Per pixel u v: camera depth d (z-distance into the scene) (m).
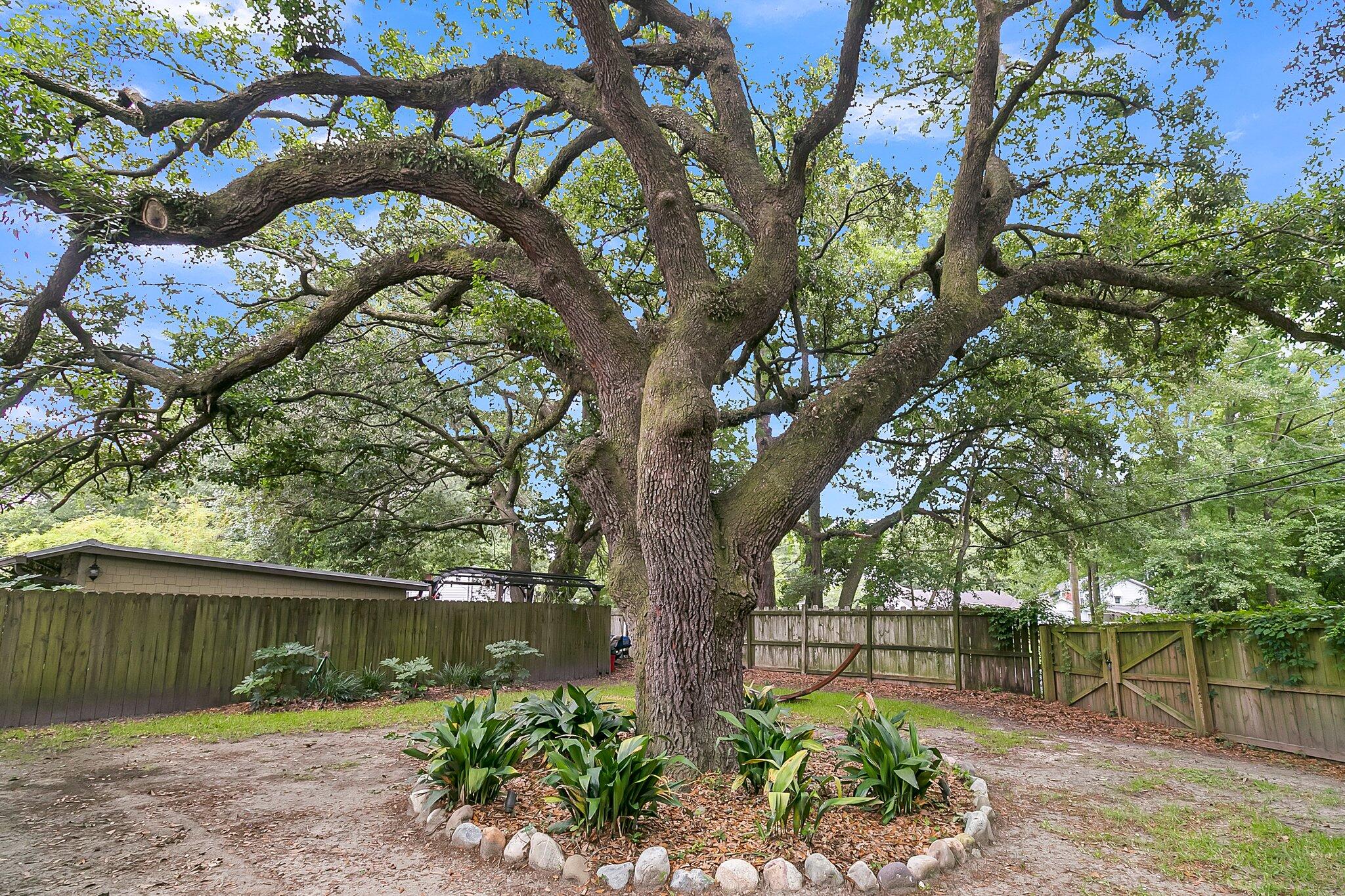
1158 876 3.66
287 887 3.38
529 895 3.31
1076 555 20.75
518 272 7.29
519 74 7.09
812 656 16.27
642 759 3.88
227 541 26.78
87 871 3.56
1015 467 16.05
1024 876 3.64
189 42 5.97
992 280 14.96
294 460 13.16
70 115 5.95
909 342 6.48
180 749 6.87
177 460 11.16
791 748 4.29
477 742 4.25
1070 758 7.05
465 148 6.60
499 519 19.95
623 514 5.91
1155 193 12.27
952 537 18.94
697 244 6.29
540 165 13.00
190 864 3.66
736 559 5.44
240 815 4.55
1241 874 3.70
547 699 5.61
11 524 25.69
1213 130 9.02
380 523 19.44
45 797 5.00
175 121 6.25
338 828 4.27
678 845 3.70
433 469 18.28
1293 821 4.78
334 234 13.02
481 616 13.41
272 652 9.68
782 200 6.73
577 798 3.81
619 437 6.03
